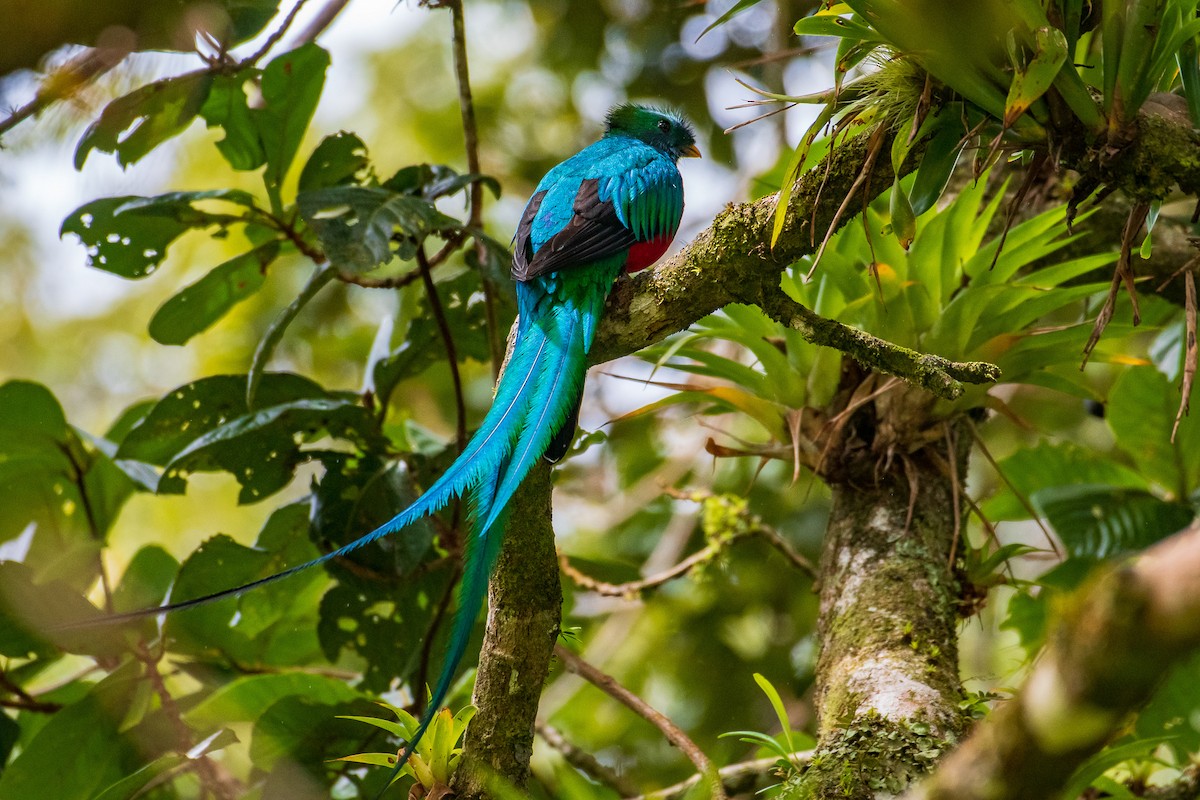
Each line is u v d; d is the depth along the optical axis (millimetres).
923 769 5594
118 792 7148
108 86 5215
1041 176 8633
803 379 7383
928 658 6430
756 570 12766
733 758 12180
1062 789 3531
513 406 6539
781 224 5422
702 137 14742
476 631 9172
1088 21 5379
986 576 7336
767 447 7547
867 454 7305
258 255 9055
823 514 12828
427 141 15562
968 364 5527
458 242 8703
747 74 14297
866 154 5602
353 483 8773
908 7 4941
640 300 6520
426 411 14266
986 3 4883
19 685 8773
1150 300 9547
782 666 12570
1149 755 7121
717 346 12820
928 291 7125
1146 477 9578
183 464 8352
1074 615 3307
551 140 15617
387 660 9125
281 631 9367
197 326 9609
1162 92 5648
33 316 16359
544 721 12148
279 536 8945
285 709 7852
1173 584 3070
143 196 8523
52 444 9062
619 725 12586
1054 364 7320
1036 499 9406
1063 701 3303
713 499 9859
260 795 8453
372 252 7637
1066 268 7320
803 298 7469
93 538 9203
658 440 14516
